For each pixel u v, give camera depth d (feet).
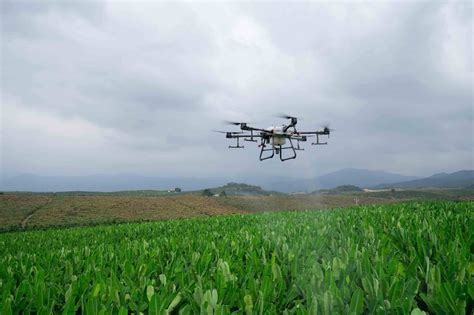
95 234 65.98
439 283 12.78
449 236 22.30
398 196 377.30
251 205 296.92
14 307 14.20
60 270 22.67
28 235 78.23
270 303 12.62
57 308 15.52
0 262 24.82
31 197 291.58
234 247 23.59
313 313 11.03
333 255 20.10
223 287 13.62
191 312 13.12
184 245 28.17
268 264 16.19
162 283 15.98
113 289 14.08
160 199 303.27
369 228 26.14
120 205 270.05
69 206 262.88
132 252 24.76
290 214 58.75
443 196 372.38
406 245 20.68
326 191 497.05
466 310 11.63
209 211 262.88
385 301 11.48
